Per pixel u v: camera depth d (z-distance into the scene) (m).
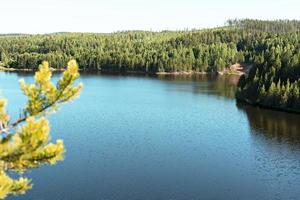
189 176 50.06
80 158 55.78
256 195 44.81
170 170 52.12
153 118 86.62
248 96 111.94
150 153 59.53
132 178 48.84
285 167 54.41
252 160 57.22
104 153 58.69
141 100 111.12
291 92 100.44
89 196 43.31
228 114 93.50
